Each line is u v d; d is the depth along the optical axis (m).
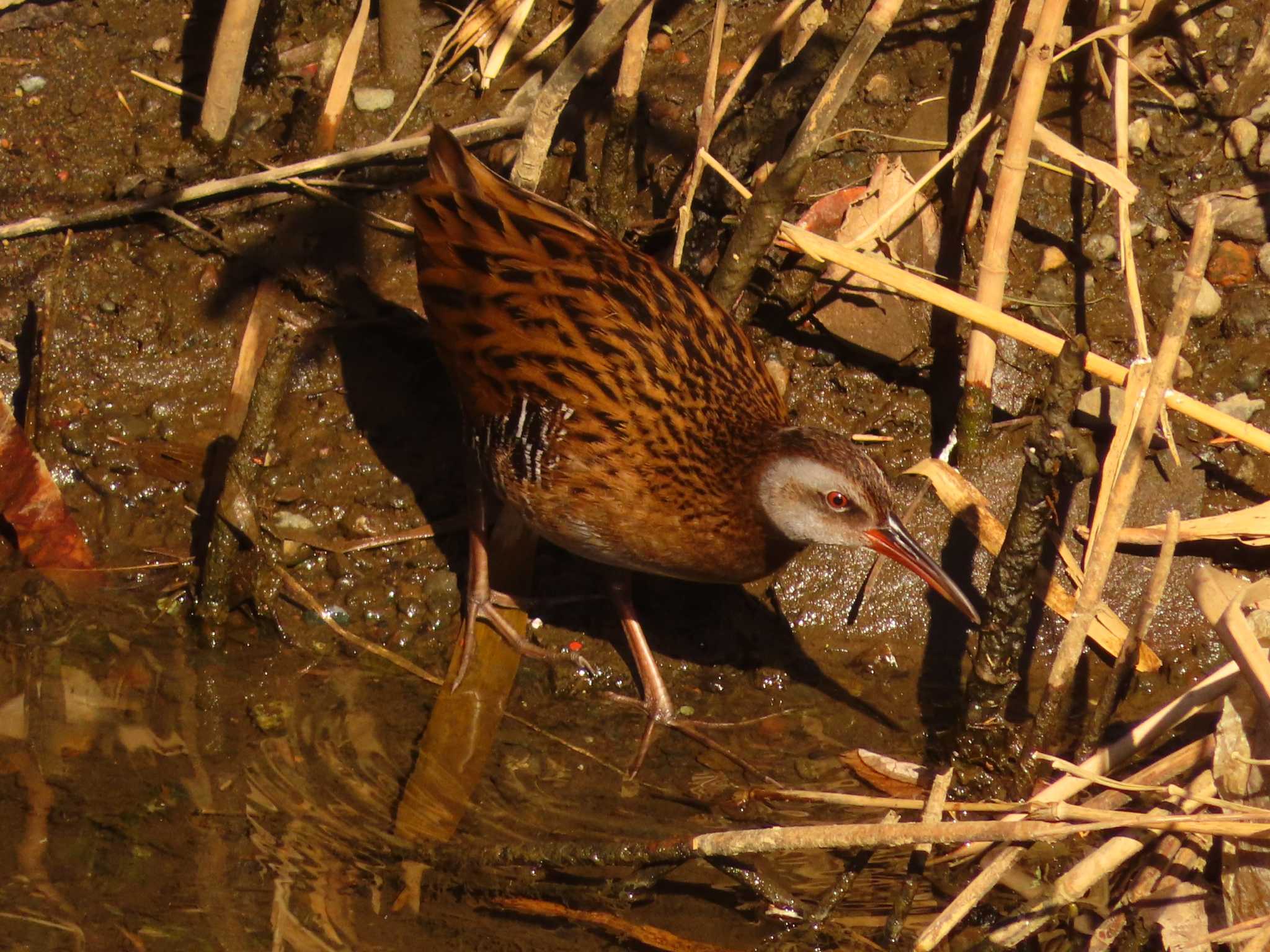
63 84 10.52
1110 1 10.03
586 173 10.39
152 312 9.95
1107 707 8.11
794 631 9.52
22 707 8.68
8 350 9.78
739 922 7.73
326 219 10.21
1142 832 7.48
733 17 10.76
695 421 8.59
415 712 8.88
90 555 9.38
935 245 10.09
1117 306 10.02
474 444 8.91
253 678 8.99
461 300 8.67
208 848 7.98
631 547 8.73
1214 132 10.30
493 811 8.29
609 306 8.59
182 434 9.77
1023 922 7.52
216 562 9.01
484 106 10.69
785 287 9.77
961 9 10.45
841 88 8.34
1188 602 9.44
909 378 9.98
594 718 8.99
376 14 10.81
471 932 7.61
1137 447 7.49
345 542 9.55
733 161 9.77
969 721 8.62
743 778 8.60
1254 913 7.19
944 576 8.46
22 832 7.99
